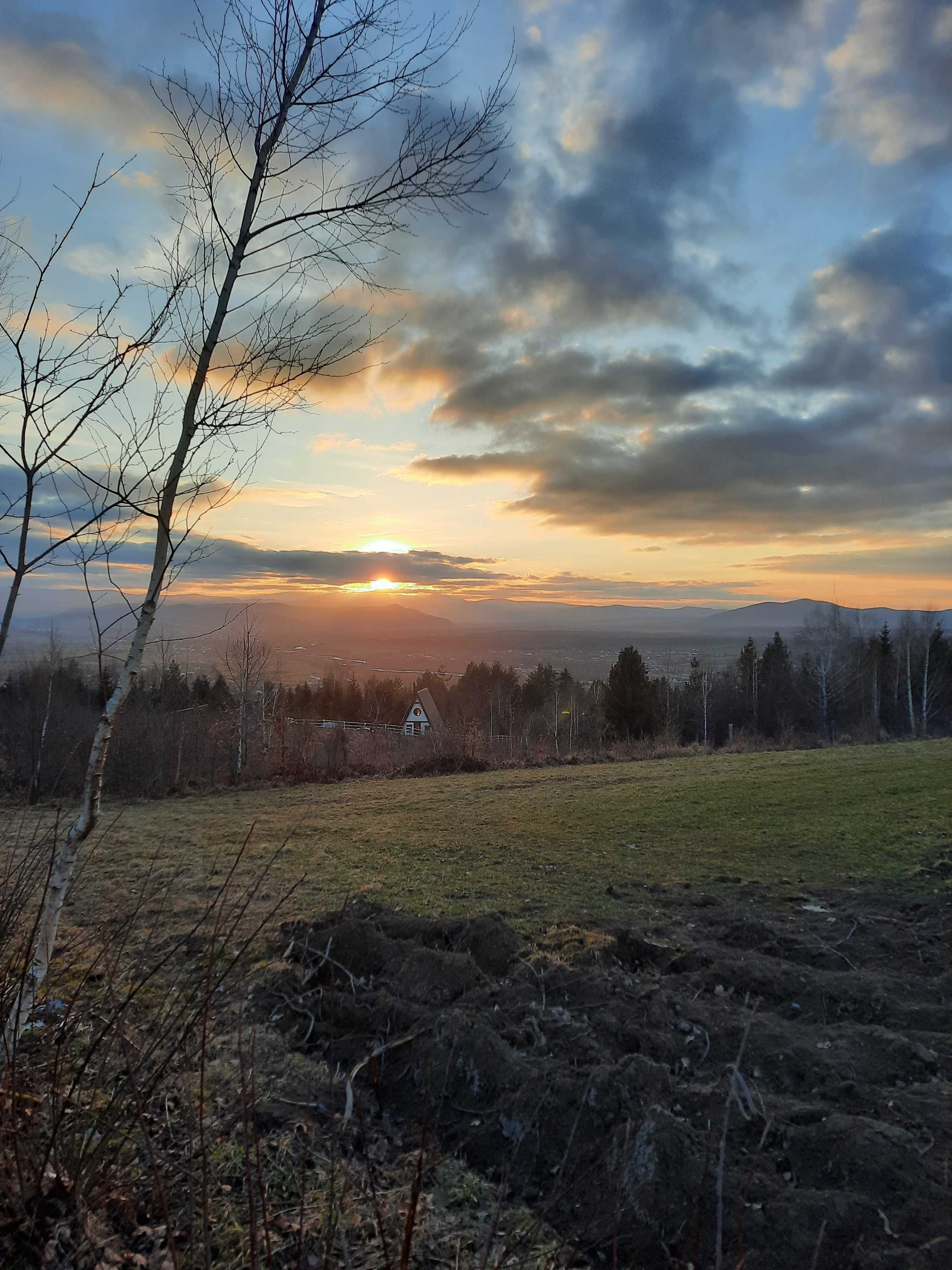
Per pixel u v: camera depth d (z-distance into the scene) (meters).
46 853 3.94
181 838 10.65
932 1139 3.32
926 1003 4.81
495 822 11.68
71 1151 2.58
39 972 2.83
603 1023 4.29
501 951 5.18
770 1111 3.48
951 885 7.41
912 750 19.59
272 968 4.85
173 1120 3.14
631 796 13.89
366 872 8.39
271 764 20.84
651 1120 3.16
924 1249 2.64
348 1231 2.62
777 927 6.29
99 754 2.91
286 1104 3.46
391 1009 4.30
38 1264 2.25
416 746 28.59
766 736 45.38
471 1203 2.99
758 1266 2.66
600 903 7.03
